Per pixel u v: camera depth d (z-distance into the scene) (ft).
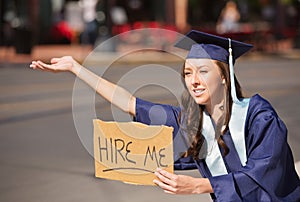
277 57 83.20
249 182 9.73
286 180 10.36
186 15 109.40
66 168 23.80
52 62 10.99
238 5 119.55
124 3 110.52
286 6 115.75
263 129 10.03
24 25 79.92
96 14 83.61
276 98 44.29
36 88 49.73
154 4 108.17
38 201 19.86
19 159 25.39
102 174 10.05
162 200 19.71
